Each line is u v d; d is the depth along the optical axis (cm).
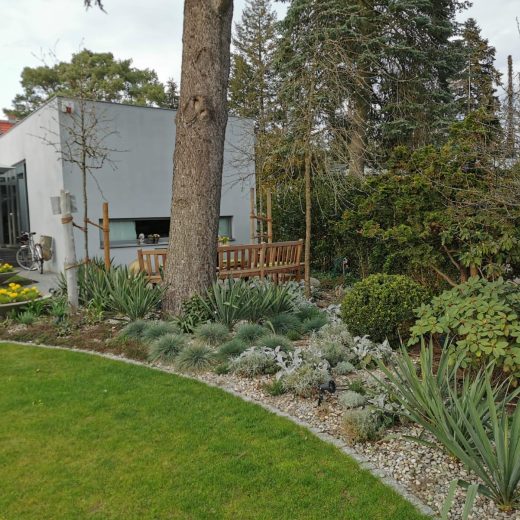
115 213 1186
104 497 254
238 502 250
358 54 1153
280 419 351
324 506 246
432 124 1373
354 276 927
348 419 322
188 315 589
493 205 489
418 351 505
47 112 1137
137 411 366
